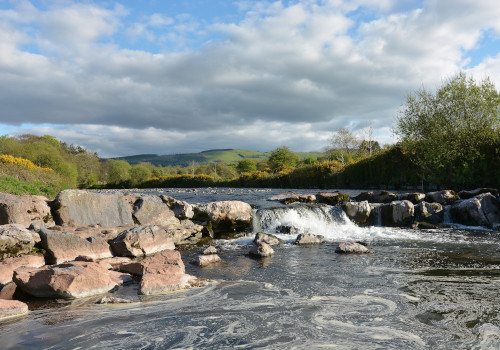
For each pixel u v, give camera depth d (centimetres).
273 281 771
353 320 542
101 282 701
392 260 967
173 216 1359
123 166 7694
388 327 513
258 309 595
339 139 5447
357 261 959
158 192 3425
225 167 7950
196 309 598
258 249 1052
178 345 463
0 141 4372
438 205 1677
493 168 2427
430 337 478
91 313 584
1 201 1020
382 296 657
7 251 806
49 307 614
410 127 2825
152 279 708
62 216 1146
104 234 1080
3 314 564
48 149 4900
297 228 1438
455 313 566
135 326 528
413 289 699
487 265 902
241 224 1462
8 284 734
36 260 819
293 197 1931
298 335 489
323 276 808
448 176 2672
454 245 1182
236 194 2694
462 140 2580
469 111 2561
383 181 3312
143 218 1303
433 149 2623
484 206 1573
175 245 1222
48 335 498
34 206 1072
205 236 1352
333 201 1898
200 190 3838
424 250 1102
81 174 7431
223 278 800
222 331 506
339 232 1488
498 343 458
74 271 684
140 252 1016
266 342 469
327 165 4069
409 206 1595
